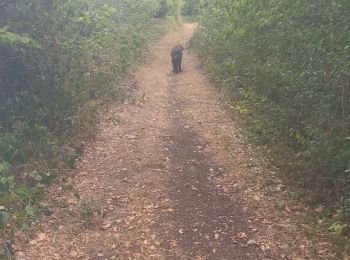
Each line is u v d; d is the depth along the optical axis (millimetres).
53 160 3891
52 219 3182
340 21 3992
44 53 4758
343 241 2846
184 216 3291
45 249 2840
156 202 3492
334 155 3451
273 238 3025
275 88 5062
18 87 4602
